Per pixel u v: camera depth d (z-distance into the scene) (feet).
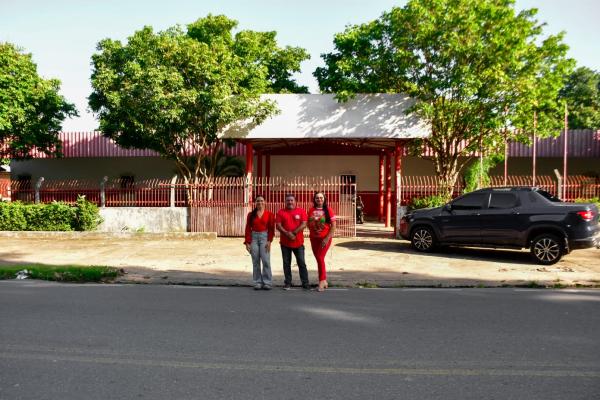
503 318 20.30
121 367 14.46
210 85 51.39
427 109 48.26
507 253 40.83
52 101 69.51
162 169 90.79
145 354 15.62
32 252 41.83
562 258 37.96
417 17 49.34
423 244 41.52
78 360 15.06
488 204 38.45
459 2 49.03
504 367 14.48
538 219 35.68
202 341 17.02
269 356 15.44
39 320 19.81
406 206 52.34
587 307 22.39
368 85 55.52
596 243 34.27
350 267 34.24
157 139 55.83
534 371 14.14
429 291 26.73
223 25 67.51
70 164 92.38
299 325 19.17
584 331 18.31
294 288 27.53
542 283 28.27
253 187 57.00
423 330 18.47
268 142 66.08
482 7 48.65
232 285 28.60
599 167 84.28
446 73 50.88
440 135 56.39
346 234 52.49
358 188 87.10
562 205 35.27
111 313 21.11
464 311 21.61
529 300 24.06
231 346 16.47
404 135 51.21
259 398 12.23
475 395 12.43
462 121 52.44
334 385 13.08
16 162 92.58
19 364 14.71
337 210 52.54
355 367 14.47
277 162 88.17
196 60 50.16
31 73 66.59
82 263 36.09
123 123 55.52
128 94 50.55
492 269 33.22
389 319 20.16
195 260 37.40
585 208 34.24
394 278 30.04
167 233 51.29
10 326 18.90
